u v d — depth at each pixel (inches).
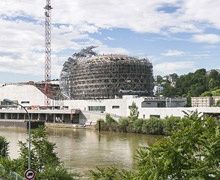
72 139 6535.4
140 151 1289.4
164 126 7012.8
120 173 1739.7
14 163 2396.7
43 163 2330.2
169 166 1053.2
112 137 6850.4
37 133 2396.7
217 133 1082.1
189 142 1077.8
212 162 1037.2
